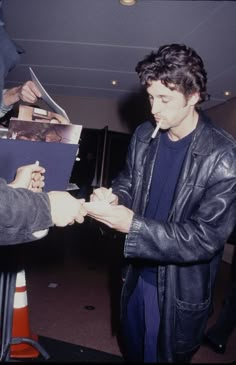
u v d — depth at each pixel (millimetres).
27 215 802
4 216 773
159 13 2930
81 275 3869
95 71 4742
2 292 1938
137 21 3125
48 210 842
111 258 4645
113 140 6328
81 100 6449
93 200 1254
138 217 1113
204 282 1254
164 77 1063
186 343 1276
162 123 1176
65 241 5488
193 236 1114
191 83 1084
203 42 3408
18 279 2240
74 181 6137
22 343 2205
